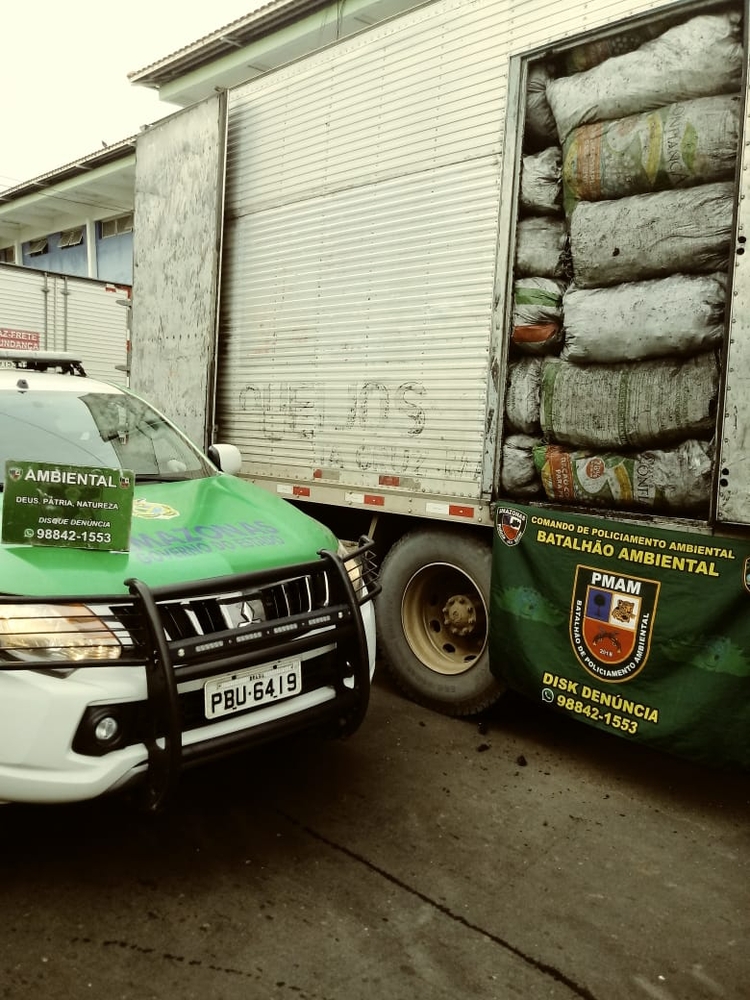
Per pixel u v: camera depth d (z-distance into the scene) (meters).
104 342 11.84
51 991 2.22
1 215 21.11
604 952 2.46
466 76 4.00
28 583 2.52
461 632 4.35
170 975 2.29
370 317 4.51
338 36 11.95
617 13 3.38
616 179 3.39
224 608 2.80
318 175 4.84
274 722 2.79
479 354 3.97
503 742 4.02
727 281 3.08
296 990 2.25
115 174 16.94
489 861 2.94
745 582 3.06
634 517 3.39
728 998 2.28
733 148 3.07
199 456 4.21
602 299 3.45
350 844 3.02
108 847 2.96
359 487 4.60
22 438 3.68
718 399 3.11
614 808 3.37
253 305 5.31
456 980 2.31
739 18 3.06
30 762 2.41
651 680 3.34
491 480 3.92
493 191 3.89
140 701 2.55
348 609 3.05
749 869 2.95
